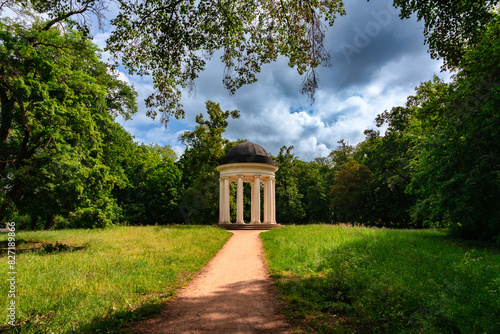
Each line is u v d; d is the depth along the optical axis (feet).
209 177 130.11
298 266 30.86
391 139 119.24
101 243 50.01
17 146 50.31
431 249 37.17
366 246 38.24
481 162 43.21
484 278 21.70
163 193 149.38
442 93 65.67
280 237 54.34
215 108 139.33
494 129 43.24
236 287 25.23
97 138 56.49
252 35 26.12
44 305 19.13
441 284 20.76
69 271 27.78
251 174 108.37
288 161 168.45
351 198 137.69
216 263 36.24
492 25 41.68
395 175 116.78
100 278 25.86
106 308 19.10
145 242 50.42
